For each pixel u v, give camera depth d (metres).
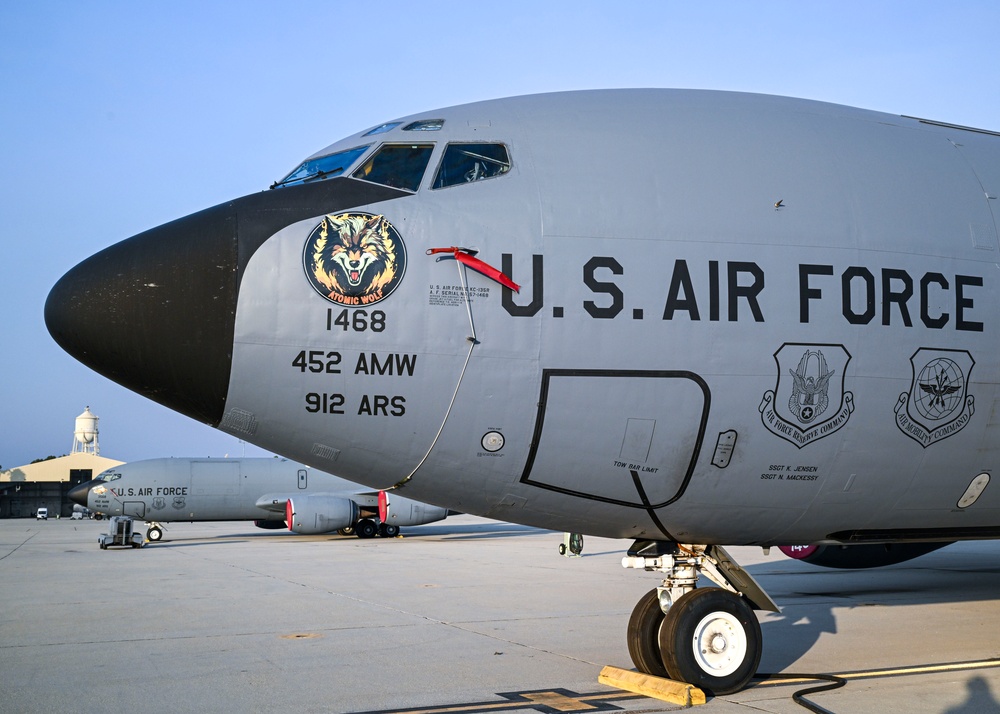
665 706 6.49
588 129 7.24
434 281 6.52
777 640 9.43
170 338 6.35
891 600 12.90
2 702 6.94
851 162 7.55
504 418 6.58
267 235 6.50
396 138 7.05
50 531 42.34
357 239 6.52
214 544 29.86
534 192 6.81
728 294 6.81
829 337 6.96
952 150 8.09
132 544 27.72
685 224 6.88
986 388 7.40
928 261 7.35
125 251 6.57
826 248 7.09
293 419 6.54
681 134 7.35
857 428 7.06
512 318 6.53
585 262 6.67
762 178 7.22
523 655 8.79
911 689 7.02
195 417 6.82
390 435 6.58
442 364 6.49
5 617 11.82
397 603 13.16
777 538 7.61
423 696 6.97
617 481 6.83
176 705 6.79
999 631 10.05
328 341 6.41
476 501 7.05
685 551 7.55
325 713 6.47
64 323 6.43
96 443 83.81
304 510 31.02
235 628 10.75
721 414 6.77
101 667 8.34
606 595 14.11
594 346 6.59
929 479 7.44
